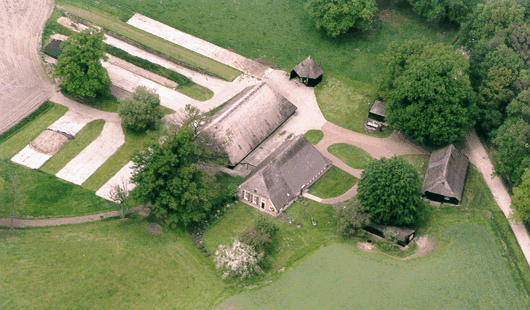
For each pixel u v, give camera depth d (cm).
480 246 11844
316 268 11231
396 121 13875
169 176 11438
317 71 15900
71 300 10150
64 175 12738
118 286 10506
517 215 11825
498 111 13850
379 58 15112
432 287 10912
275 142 14275
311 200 12775
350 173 13538
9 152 13050
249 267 10888
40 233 11400
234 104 14038
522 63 13938
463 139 14550
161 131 13112
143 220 11975
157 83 15575
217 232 11862
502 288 10975
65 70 13788
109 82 14412
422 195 12838
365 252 11625
